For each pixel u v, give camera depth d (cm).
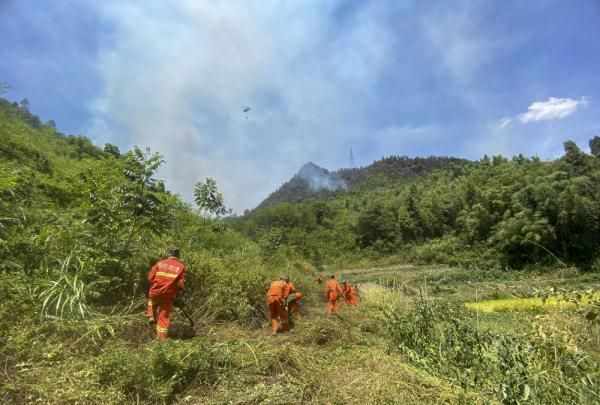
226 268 930
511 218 4503
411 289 2323
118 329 510
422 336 573
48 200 828
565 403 313
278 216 8238
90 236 655
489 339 468
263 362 455
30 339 398
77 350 419
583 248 3894
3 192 695
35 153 1218
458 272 4244
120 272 666
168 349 427
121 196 717
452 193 6669
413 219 6600
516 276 3888
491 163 8331
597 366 336
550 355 372
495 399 351
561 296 398
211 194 1376
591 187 4153
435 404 363
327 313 1061
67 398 319
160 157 751
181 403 367
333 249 6950
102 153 2106
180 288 568
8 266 520
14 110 1755
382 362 493
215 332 649
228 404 364
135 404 346
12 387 325
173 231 937
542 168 5162
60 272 524
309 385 409
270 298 781
